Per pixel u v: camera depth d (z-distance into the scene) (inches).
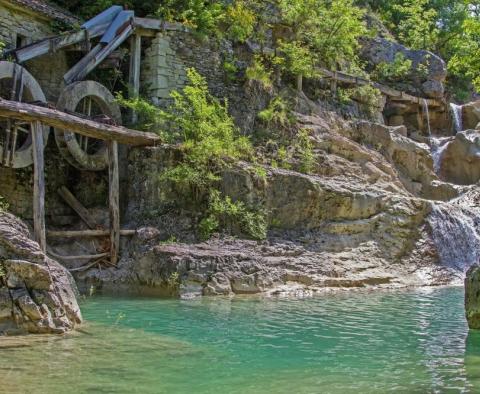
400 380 251.0
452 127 1118.4
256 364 278.5
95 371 257.8
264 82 804.6
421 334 357.1
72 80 649.6
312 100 901.2
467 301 384.2
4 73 575.2
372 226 669.9
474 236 749.3
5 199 621.3
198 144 633.6
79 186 683.4
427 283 634.2
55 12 701.9
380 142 889.5
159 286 522.6
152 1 797.2
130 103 680.4
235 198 628.4
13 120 579.5
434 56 1133.7
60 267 387.9
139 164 645.9
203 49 780.0
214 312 430.3
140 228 594.2
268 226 635.5
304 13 906.1
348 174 768.3
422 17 1369.3
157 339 331.3
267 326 378.0
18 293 334.6
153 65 738.2
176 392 230.2
